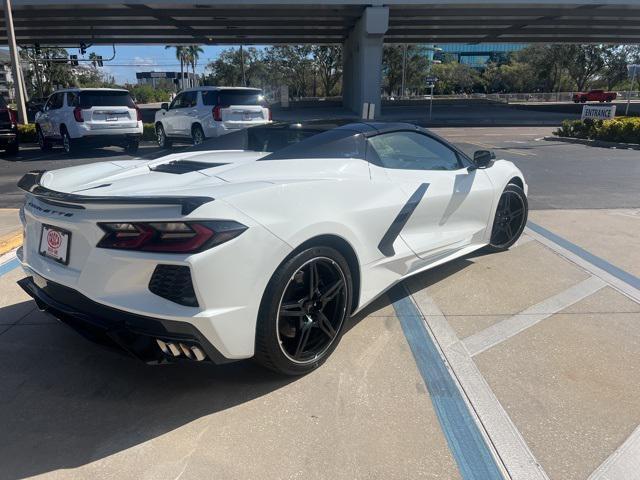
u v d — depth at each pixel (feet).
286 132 13.16
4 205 24.36
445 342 10.61
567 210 22.13
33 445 7.72
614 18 105.29
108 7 87.56
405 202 11.38
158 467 7.25
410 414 8.29
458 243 13.61
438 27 117.50
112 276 7.95
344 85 133.90
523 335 10.85
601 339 10.63
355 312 10.57
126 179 10.06
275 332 8.60
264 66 212.02
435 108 138.31
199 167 10.95
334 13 95.96
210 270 7.66
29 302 12.75
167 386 9.26
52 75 221.25
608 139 54.24
